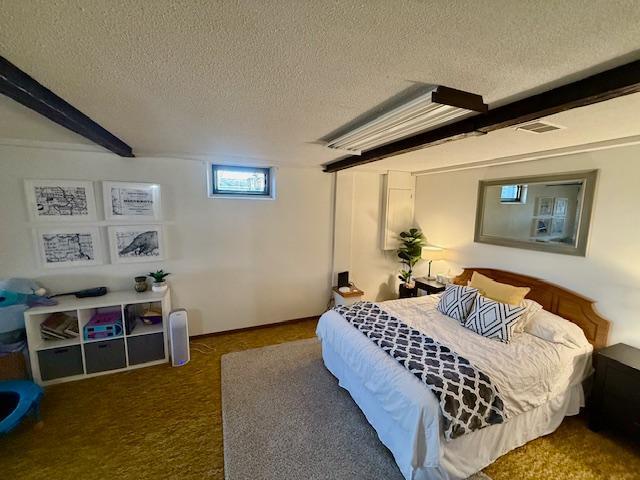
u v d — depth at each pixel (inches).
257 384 103.7
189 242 132.6
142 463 72.1
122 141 100.0
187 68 46.6
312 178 154.8
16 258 105.2
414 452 62.2
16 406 77.3
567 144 92.7
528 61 43.3
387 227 172.1
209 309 140.4
